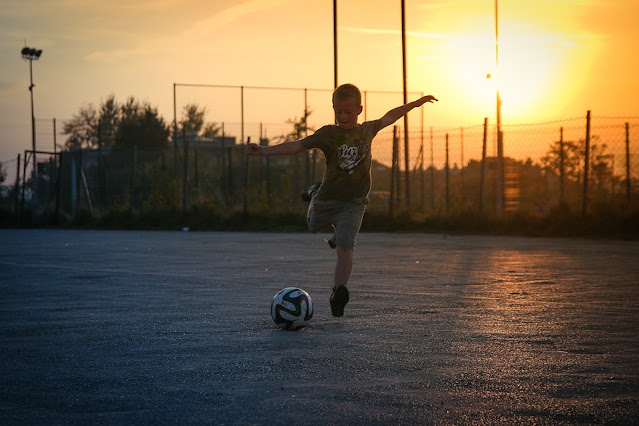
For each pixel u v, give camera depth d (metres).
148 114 60.91
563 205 20.38
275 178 39.09
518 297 8.02
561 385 4.25
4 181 44.50
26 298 8.42
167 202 30.66
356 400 3.95
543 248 15.33
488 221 21.17
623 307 7.25
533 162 25.83
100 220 31.22
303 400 3.96
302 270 11.27
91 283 9.85
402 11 25.55
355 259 12.95
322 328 6.20
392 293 8.41
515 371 4.59
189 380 4.45
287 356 5.09
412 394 4.06
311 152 32.16
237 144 41.22
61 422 3.66
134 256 14.50
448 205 24.06
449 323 6.39
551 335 5.79
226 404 3.90
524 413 3.70
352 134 6.15
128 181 42.03
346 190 6.26
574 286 8.98
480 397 4.00
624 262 12.12
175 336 5.92
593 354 5.09
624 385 4.24
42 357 5.20
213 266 12.09
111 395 4.14
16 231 28.39
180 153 43.06
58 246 18.12
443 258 13.09
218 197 32.28
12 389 4.31
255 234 22.80
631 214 19.06
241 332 6.06
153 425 3.57
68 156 41.72
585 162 19.95
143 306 7.64
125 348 5.47
